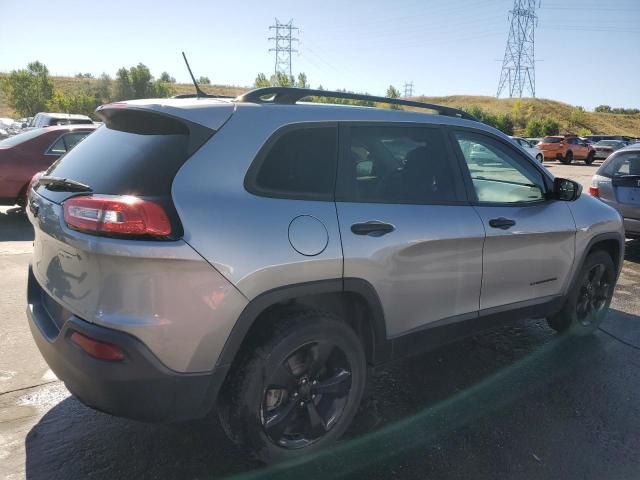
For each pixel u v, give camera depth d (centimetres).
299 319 263
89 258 229
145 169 245
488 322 361
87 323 232
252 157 259
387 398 352
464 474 277
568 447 304
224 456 284
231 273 237
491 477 276
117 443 292
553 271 402
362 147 301
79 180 261
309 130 282
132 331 224
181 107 260
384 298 294
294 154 274
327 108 296
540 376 389
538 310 400
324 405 286
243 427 256
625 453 300
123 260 222
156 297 225
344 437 306
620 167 749
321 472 275
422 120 335
